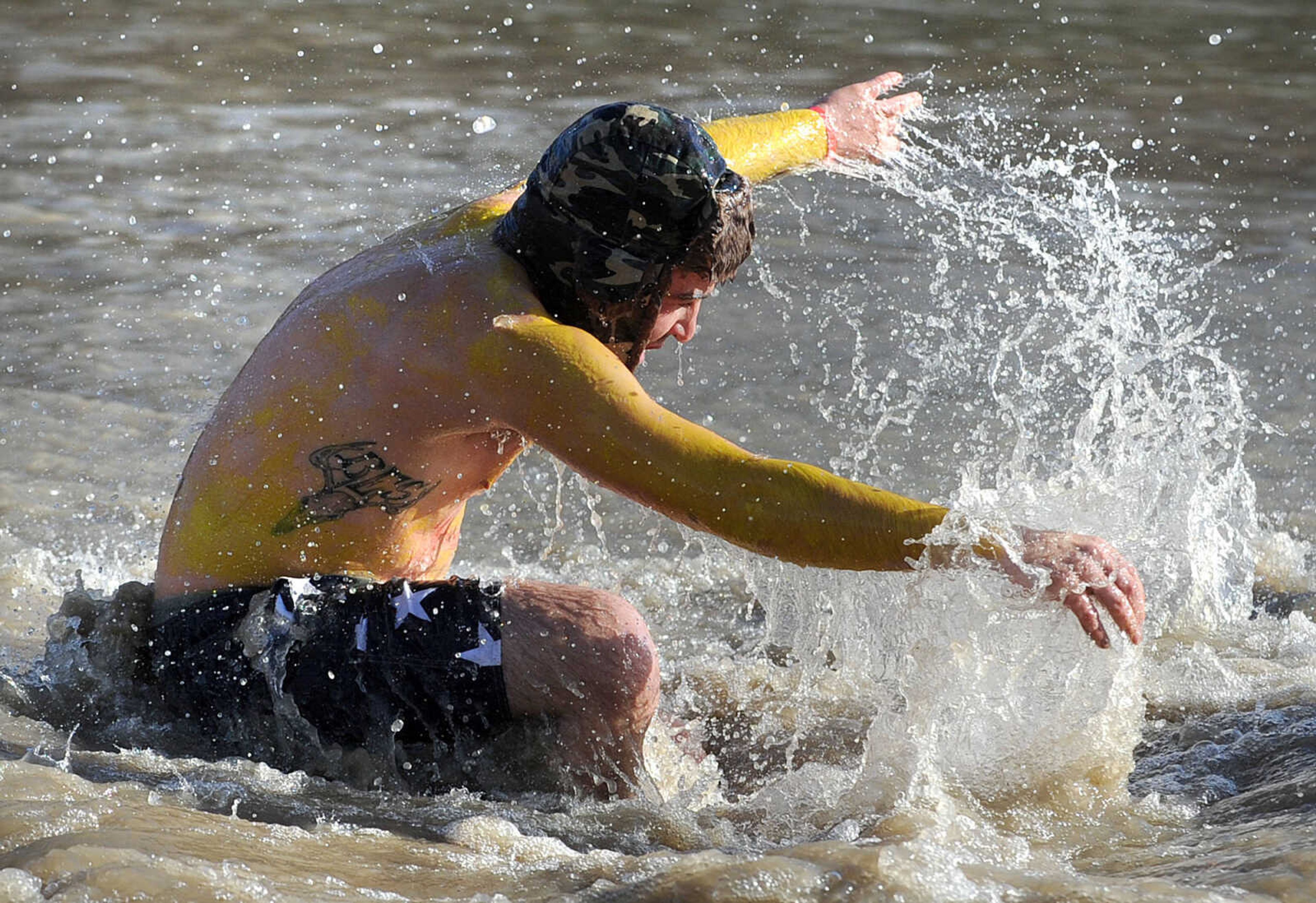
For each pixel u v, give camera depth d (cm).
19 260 1839
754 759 862
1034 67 3222
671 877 587
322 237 1956
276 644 795
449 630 789
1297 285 1788
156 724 846
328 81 2947
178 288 1750
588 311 802
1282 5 4144
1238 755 808
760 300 1733
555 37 3497
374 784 806
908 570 720
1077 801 746
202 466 832
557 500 1142
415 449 801
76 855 577
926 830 685
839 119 1148
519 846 674
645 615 1098
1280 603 1078
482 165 2314
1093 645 767
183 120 2597
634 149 770
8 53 3108
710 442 727
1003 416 1410
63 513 1200
